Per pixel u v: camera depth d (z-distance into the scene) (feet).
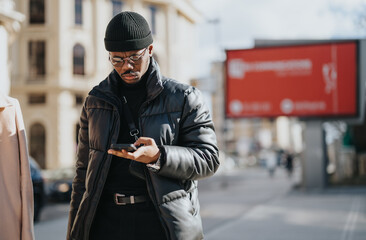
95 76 120.67
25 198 8.68
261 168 164.04
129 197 7.90
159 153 7.37
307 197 48.57
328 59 54.49
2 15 46.42
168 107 8.06
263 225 29.35
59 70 115.75
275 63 55.62
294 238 24.38
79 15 119.65
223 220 32.58
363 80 53.93
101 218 8.06
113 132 8.10
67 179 51.49
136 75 7.89
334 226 28.12
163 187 7.66
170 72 135.64
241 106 56.29
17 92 114.83
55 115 114.93
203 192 63.72
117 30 7.62
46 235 27.25
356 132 86.94
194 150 7.82
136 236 7.88
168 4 135.64
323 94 54.60
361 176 77.00
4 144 8.61
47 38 116.16
